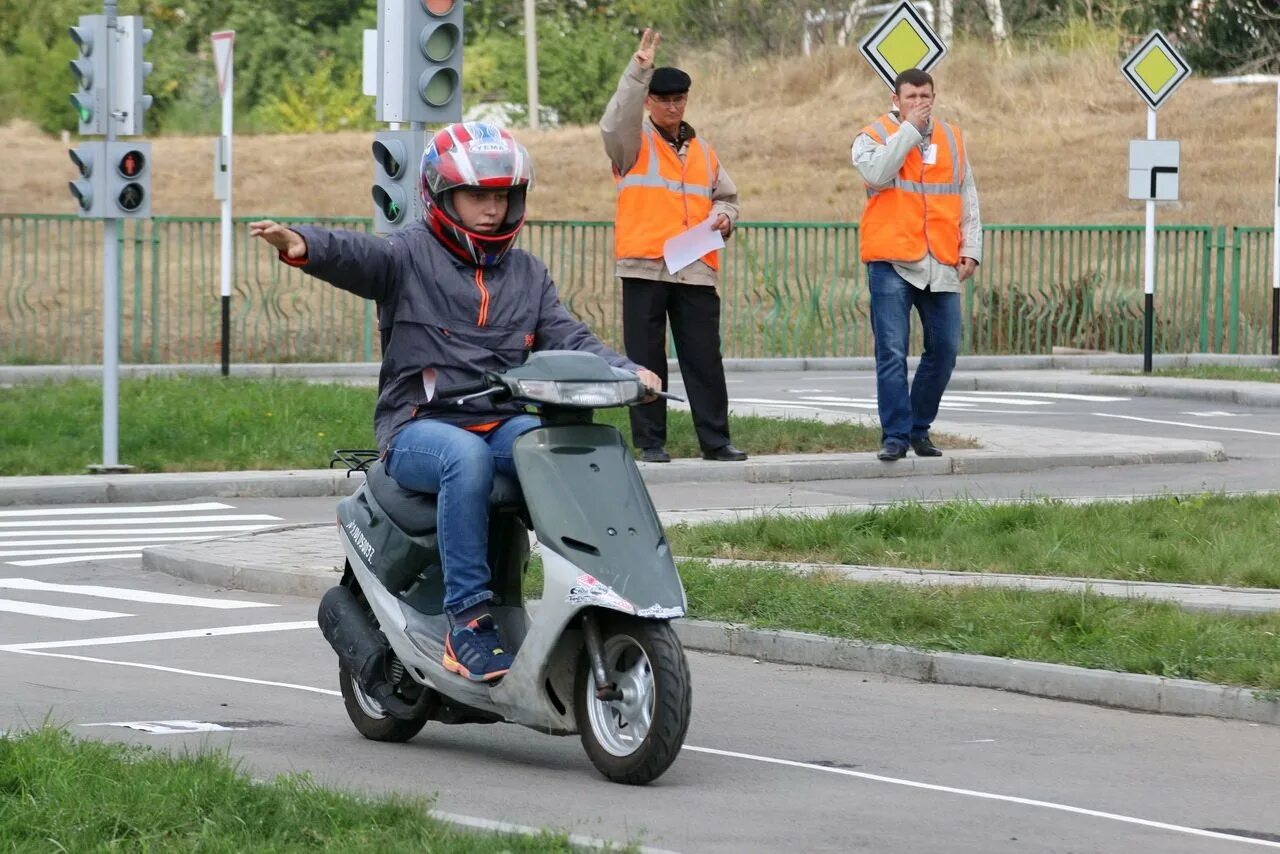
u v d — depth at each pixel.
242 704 14.62
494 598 12.56
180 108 99.62
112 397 29.02
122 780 10.78
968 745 13.35
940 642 15.93
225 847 9.66
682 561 18.78
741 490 26.77
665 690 11.57
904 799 11.76
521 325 12.80
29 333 48.88
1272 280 50.16
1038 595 17.22
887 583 17.98
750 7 98.75
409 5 22.61
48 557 22.81
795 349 50.12
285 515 26.52
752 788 11.98
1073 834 10.99
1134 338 50.78
